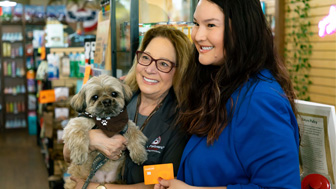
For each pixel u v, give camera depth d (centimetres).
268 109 123
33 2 788
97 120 167
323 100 469
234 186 127
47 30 477
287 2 505
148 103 186
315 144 151
